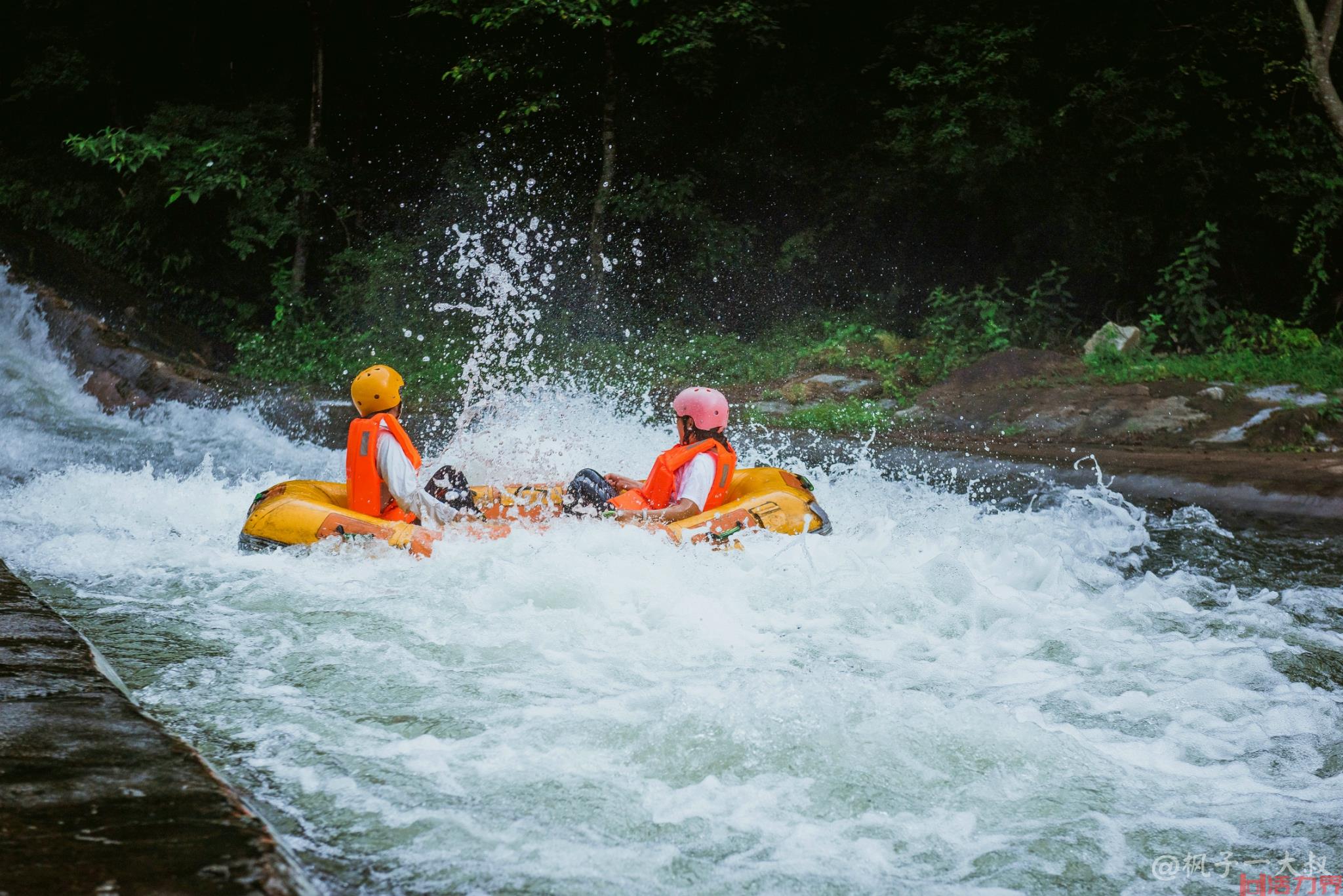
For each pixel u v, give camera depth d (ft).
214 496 24.40
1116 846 9.32
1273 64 42.91
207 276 57.21
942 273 56.70
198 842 7.02
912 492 28.22
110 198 56.24
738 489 21.70
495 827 9.22
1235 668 14.21
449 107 62.34
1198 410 36.81
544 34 53.21
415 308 53.78
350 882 8.17
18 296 43.52
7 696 9.59
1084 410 38.09
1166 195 50.72
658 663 13.61
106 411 38.14
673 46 50.52
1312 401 36.17
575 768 10.49
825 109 57.00
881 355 47.83
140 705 11.78
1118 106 47.42
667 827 9.40
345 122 62.13
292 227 52.37
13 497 23.75
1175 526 24.58
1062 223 50.39
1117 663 14.28
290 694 12.26
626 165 59.47
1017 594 17.71
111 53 57.26
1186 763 11.22
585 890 8.27
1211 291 52.03
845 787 10.22
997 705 12.66
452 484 19.42
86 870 6.50
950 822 9.65
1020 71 48.42
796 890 8.44
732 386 47.44
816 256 56.65
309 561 18.20
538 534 18.86
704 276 57.36
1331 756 11.44
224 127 52.65
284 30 60.80
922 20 50.57
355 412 40.78
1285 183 45.98
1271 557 21.59
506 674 13.03
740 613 15.85
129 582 17.22
